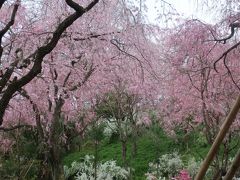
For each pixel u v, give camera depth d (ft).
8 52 24.22
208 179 33.22
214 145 4.31
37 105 30.94
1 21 25.41
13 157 40.19
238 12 29.07
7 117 37.65
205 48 30.81
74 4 14.11
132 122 48.21
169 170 45.78
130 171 46.88
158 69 33.40
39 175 35.27
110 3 25.16
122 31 26.86
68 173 50.72
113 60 29.37
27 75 13.70
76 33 26.17
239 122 30.32
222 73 30.81
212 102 30.68
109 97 44.14
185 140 49.08
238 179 29.07
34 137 39.78
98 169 50.01
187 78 33.32
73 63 28.60
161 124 47.70
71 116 38.37
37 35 24.93
